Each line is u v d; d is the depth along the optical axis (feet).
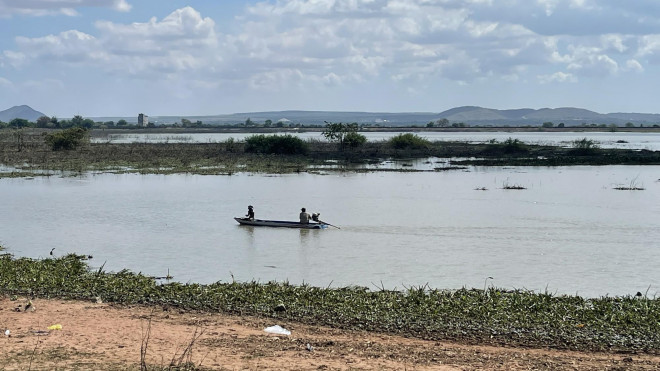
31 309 55.06
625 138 529.86
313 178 185.06
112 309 56.29
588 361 43.19
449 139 490.08
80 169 205.16
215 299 59.57
